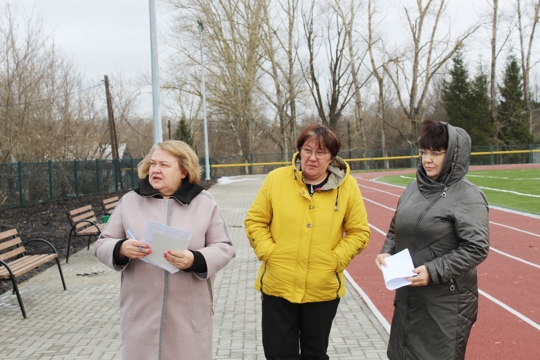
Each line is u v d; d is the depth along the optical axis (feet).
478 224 9.67
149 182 10.16
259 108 147.84
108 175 83.82
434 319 9.97
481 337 16.70
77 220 30.37
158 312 9.62
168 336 9.64
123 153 203.41
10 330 17.81
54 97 79.77
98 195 75.31
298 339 11.78
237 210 55.11
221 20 135.85
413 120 149.48
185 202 9.87
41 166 61.98
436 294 9.98
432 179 10.28
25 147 71.05
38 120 76.48
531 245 31.96
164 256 9.21
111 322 18.58
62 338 16.96
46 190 62.90
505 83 167.32
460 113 161.68
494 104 156.35
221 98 141.59
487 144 157.17
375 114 189.06
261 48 141.38
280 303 11.46
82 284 24.25
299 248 11.18
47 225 44.09
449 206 9.91
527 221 41.83
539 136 187.73
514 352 15.37
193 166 10.14
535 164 149.38
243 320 18.62
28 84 69.62
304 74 147.74
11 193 55.26
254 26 135.74
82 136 89.45
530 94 183.93
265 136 162.20
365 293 22.27
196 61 139.74
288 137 155.33
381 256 10.55
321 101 153.89
